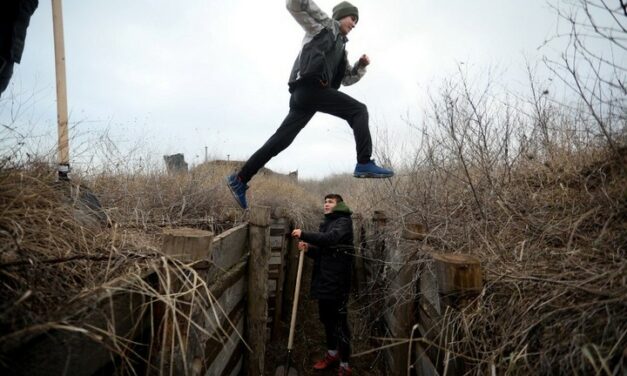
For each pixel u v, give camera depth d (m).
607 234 1.50
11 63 1.86
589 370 1.04
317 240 3.38
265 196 6.52
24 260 1.09
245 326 3.09
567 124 2.55
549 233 1.83
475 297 1.55
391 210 4.23
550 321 1.25
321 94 2.58
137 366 1.35
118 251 1.60
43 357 0.88
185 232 1.59
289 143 2.74
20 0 1.83
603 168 1.94
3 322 0.88
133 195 3.35
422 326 2.47
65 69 2.34
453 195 3.15
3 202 1.36
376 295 4.06
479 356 1.46
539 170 2.57
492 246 2.03
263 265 3.06
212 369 2.13
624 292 1.12
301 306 5.74
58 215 1.57
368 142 2.60
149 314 1.46
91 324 1.05
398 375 2.79
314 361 4.11
